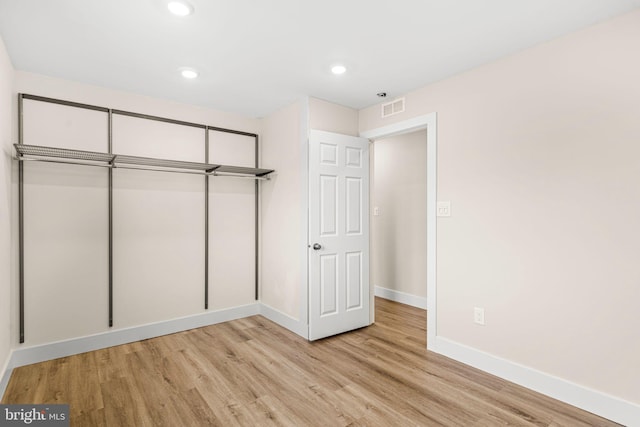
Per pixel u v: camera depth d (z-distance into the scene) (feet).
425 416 6.51
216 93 10.34
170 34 6.96
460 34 6.95
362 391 7.41
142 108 10.43
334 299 10.80
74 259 9.32
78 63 8.27
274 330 11.34
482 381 7.81
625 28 6.21
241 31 6.85
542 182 7.27
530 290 7.46
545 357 7.23
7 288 7.84
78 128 9.37
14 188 8.44
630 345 6.16
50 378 7.93
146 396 7.20
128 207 10.23
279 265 12.01
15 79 8.52
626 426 6.15
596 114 6.55
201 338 10.58
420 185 14.24
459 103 8.82
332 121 11.07
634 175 6.13
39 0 5.77
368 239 11.70
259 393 7.34
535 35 6.98
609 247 6.40
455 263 8.90
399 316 12.91
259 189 13.07
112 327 9.95
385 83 9.51
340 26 6.67
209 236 11.85
